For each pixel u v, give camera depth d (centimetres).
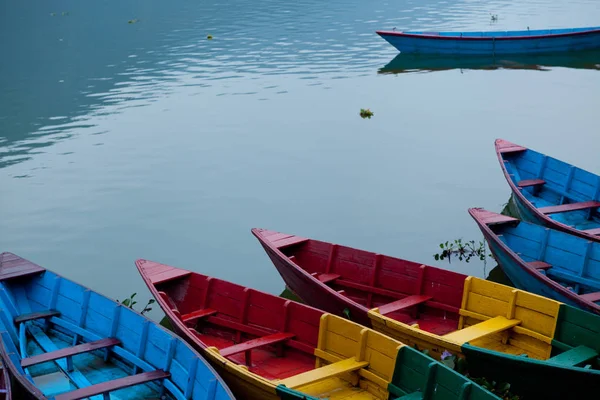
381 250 1434
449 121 2342
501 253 1191
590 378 796
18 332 1058
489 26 4269
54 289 1095
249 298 1064
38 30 4422
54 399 834
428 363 813
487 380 892
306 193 1736
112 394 909
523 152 1634
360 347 898
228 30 4284
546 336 949
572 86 2834
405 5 5447
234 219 1602
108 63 3381
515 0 5656
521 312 983
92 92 2848
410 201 1669
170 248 1474
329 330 952
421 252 1425
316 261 1247
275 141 2158
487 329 956
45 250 1480
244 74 3133
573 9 4953
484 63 3381
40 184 1848
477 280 1035
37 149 2138
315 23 4541
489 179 1789
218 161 1986
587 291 1166
